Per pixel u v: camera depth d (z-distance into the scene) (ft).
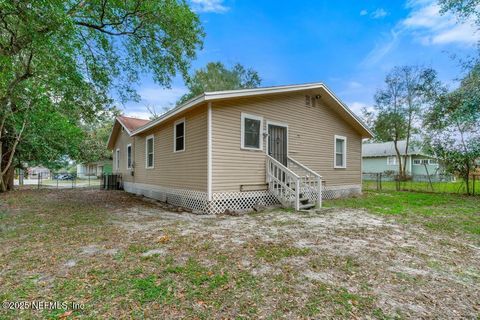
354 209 24.36
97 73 25.76
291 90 26.58
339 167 34.73
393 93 63.82
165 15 24.13
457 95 38.32
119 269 9.92
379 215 21.24
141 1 22.24
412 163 73.10
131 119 47.06
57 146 49.42
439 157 42.55
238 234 15.03
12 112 36.88
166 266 10.23
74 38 19.72
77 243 13.24
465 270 10.09
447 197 34.53
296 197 23.57
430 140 45.60
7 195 36.52
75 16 21.29
